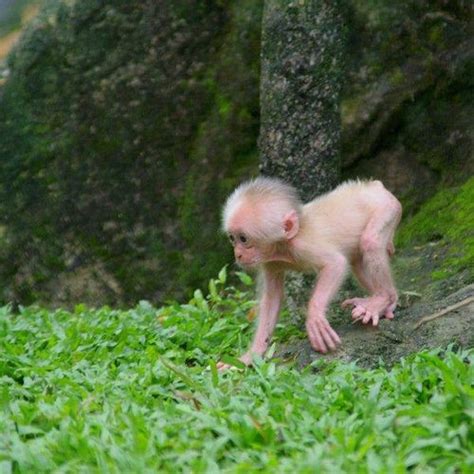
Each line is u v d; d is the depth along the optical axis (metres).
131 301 17.06
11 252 17.36
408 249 15.43
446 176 16.39
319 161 13.66
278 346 12.59
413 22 16.77
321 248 11.59
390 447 7.83
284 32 13.48
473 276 13.64
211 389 9.33
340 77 13.77
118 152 17.38
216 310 14.42
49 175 17.45
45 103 17.52
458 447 7.54
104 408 9.01
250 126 17.20
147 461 7.67
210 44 17.50
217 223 16.98
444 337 11.46
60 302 17.19
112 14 17.56
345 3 16.86
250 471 7.32
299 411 8.64
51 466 7.68
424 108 16.61
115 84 17.45
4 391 9.80
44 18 17.55
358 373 10.02
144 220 17.23
